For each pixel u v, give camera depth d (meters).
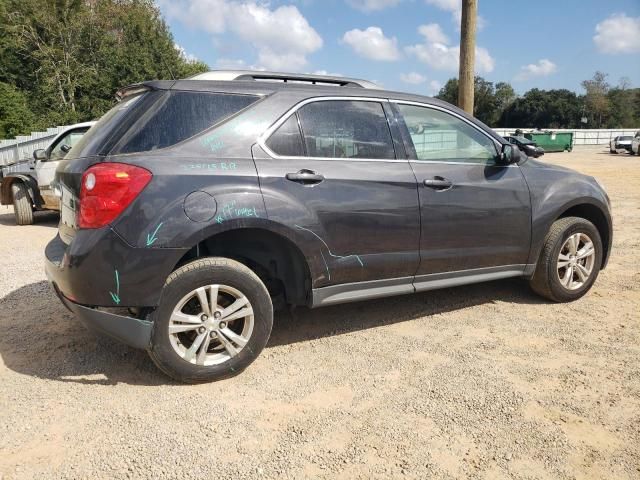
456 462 2.36
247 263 3.43
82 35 33.81
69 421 2.66
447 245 3.80
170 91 3.08
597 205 4.56
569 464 2.35
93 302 2.85
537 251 4.29
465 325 4.01
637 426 2.64
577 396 2.93
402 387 3.04
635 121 81.19
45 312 4.25
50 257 3.19
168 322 2.91
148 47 35.09
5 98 28.53
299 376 3.18
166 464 2.34
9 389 2.98
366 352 3.53
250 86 3.29
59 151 8.62
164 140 2.98
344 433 2.58
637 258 6.01
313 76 3.71
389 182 3.51
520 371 3.23
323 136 3.40
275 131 3.23
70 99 32.66
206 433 2.57
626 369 3.25
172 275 2.92
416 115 3.81
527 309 4.36
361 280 3.52
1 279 5.27
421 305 4.47
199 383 3.07
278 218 3.10
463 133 3.98
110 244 2.78
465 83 6.89
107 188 2.78
